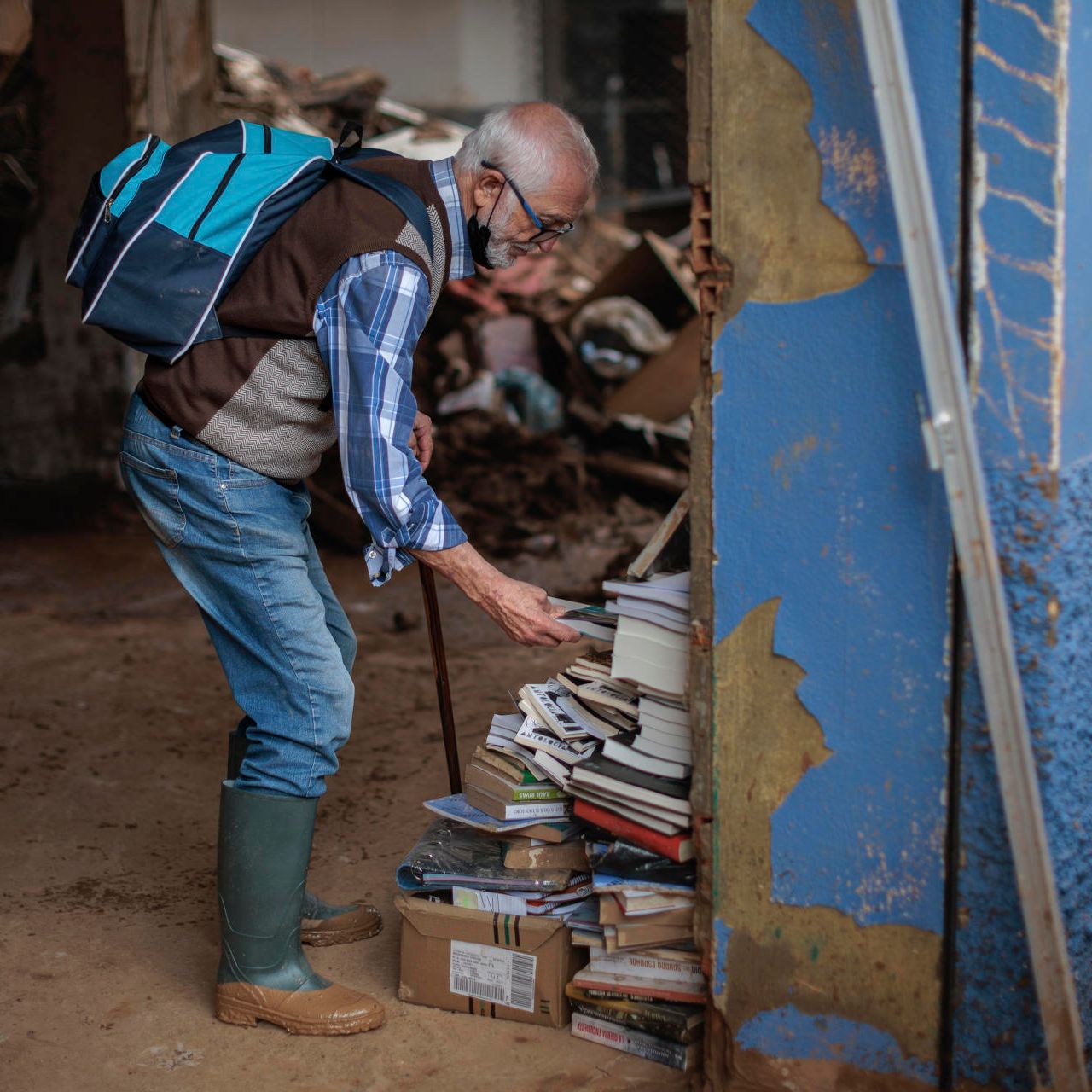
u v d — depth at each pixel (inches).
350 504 285.7
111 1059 95.1
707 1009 90.7
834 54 75.1
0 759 159.6
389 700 183.8
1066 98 69.4
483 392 331.9
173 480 93.3
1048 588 74.0
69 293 311.9
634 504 304.7
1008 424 73.3
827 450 79.4
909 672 78.9
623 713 97.3
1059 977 74.8
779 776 84.2
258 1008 98.7
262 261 89.7
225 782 98.7
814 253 77.9
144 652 207.9
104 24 296.0
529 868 98.6
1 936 114.6
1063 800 77.9
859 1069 85.2
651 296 346.3
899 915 82.0
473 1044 96.5
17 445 321.4
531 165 88.9
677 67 572.7
